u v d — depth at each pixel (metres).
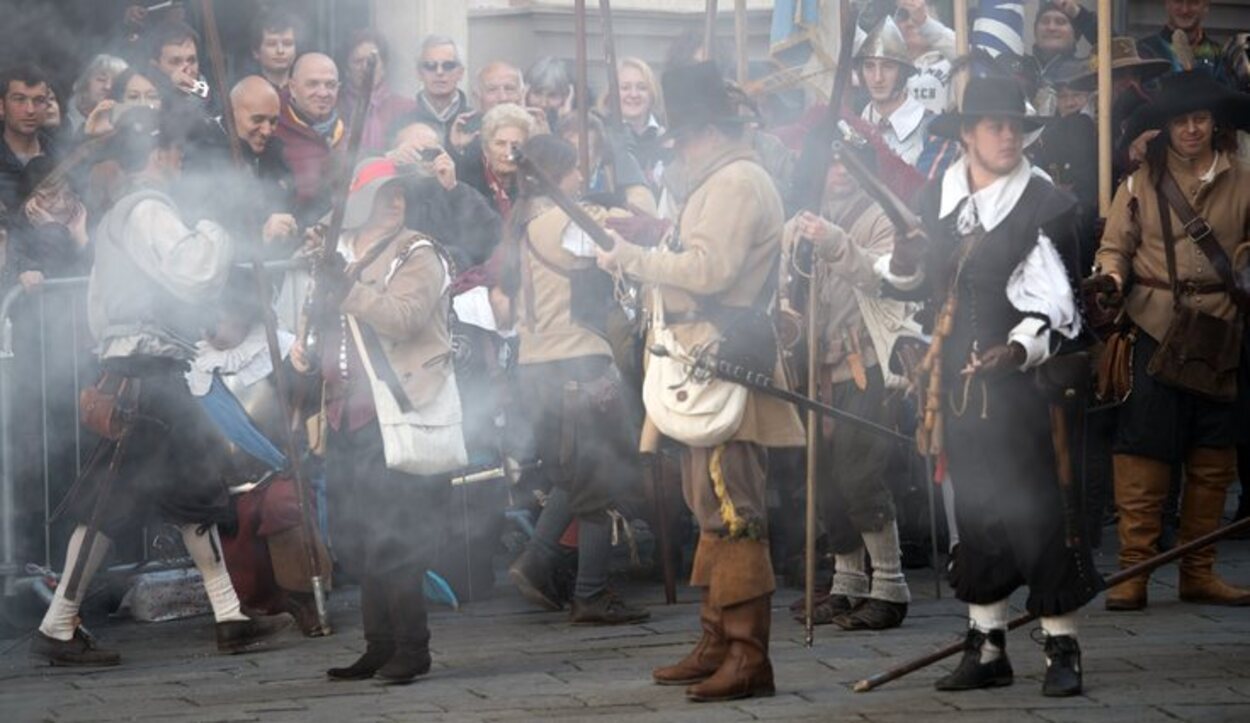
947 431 13.90
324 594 16.94
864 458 16.31
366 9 23.44
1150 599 17.56
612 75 19.08
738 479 13.91
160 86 18.64
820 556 18.39
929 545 19.23
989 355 13.59
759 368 13.80
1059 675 13.81
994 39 21.86
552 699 14.05
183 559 17.75
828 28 20.61
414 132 18.33
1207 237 16.98
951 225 13.79
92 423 15.84
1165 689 13.95
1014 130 13.70
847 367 16.36
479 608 17.75
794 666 14.98
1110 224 17.25
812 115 19.09
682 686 14.29
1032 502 13.70
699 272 13.65
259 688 14.77
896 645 15.71
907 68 18.36
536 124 18.98
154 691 14.80
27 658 16.17
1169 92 17.00
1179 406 17.06
